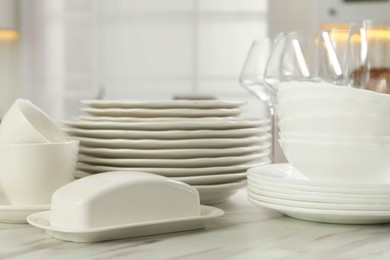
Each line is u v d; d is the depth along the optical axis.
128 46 4.82
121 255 0.62
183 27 4.72
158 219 0.71
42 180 0.82
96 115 0.96
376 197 0.73
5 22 4.63
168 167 0.90
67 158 0.84
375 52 0.83
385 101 0.72
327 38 0.98
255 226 0.76
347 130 0.74
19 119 0.83
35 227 0.77
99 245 0.66
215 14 4.66
